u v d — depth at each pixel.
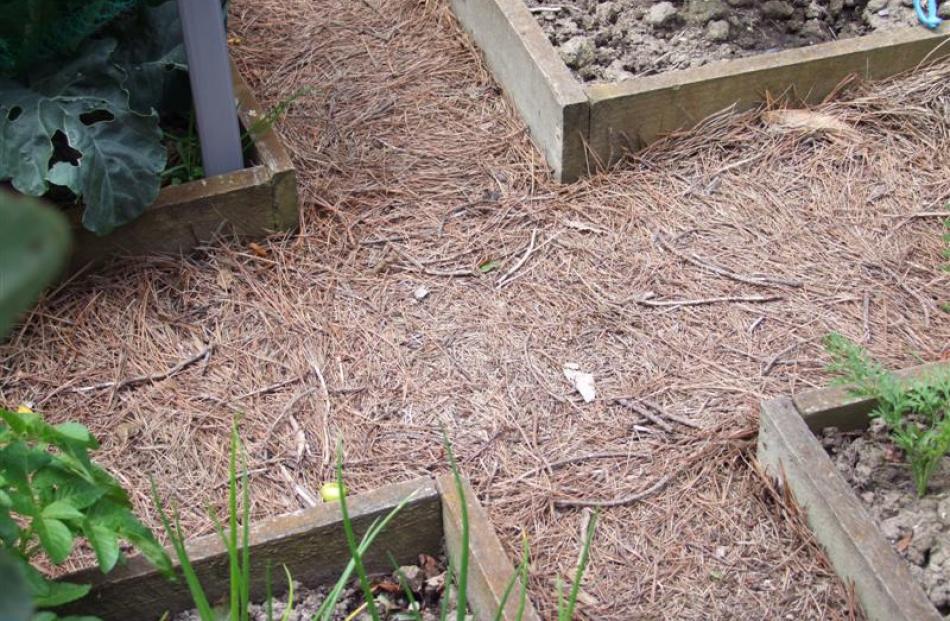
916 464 2.14
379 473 2.42
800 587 2.16
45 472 1.78
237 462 2.44
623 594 2.17
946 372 2.24
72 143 2.69
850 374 2.39
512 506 2.34
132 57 3.13
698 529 2.29
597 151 3.18
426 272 2.94
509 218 3.10
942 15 3.45
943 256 2.90
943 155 3.18
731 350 2.68
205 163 2.95
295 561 2.13
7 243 0.45
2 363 2.66
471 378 2.65
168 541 2.25
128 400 2.59
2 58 2.82
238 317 2.80
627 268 2.93
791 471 2.22
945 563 2.04
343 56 3.70
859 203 3.07
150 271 2.89
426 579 2.20
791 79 3.24
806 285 2.85
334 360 2.70
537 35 3.28
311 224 3.05
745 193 3.12
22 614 0.50
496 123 3.43
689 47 3.43
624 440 2.48
